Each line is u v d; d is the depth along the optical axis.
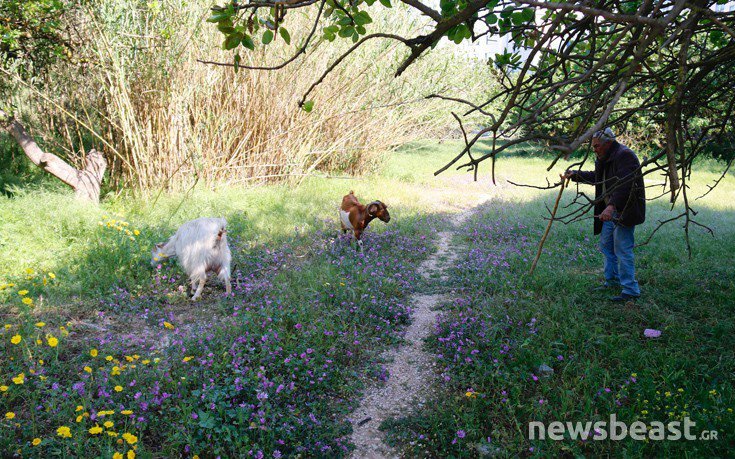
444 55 13.48
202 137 10.95
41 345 4.37
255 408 3.69
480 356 4.54
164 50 9.46
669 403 3.75
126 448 3.15
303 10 11.04
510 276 6.48
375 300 5.70
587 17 2.21
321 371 4.24
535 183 15.58
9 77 9.66
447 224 10.08
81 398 3.54
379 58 12.21
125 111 9.50
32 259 6.30
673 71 2.81
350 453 3.49
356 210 7.86
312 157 13.85
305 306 5.32
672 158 1.64
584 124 2.22
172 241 6.16
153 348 4.46
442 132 17.25
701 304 5.66
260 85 11.41
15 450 3.11
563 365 4.37
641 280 6.56
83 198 8.82
